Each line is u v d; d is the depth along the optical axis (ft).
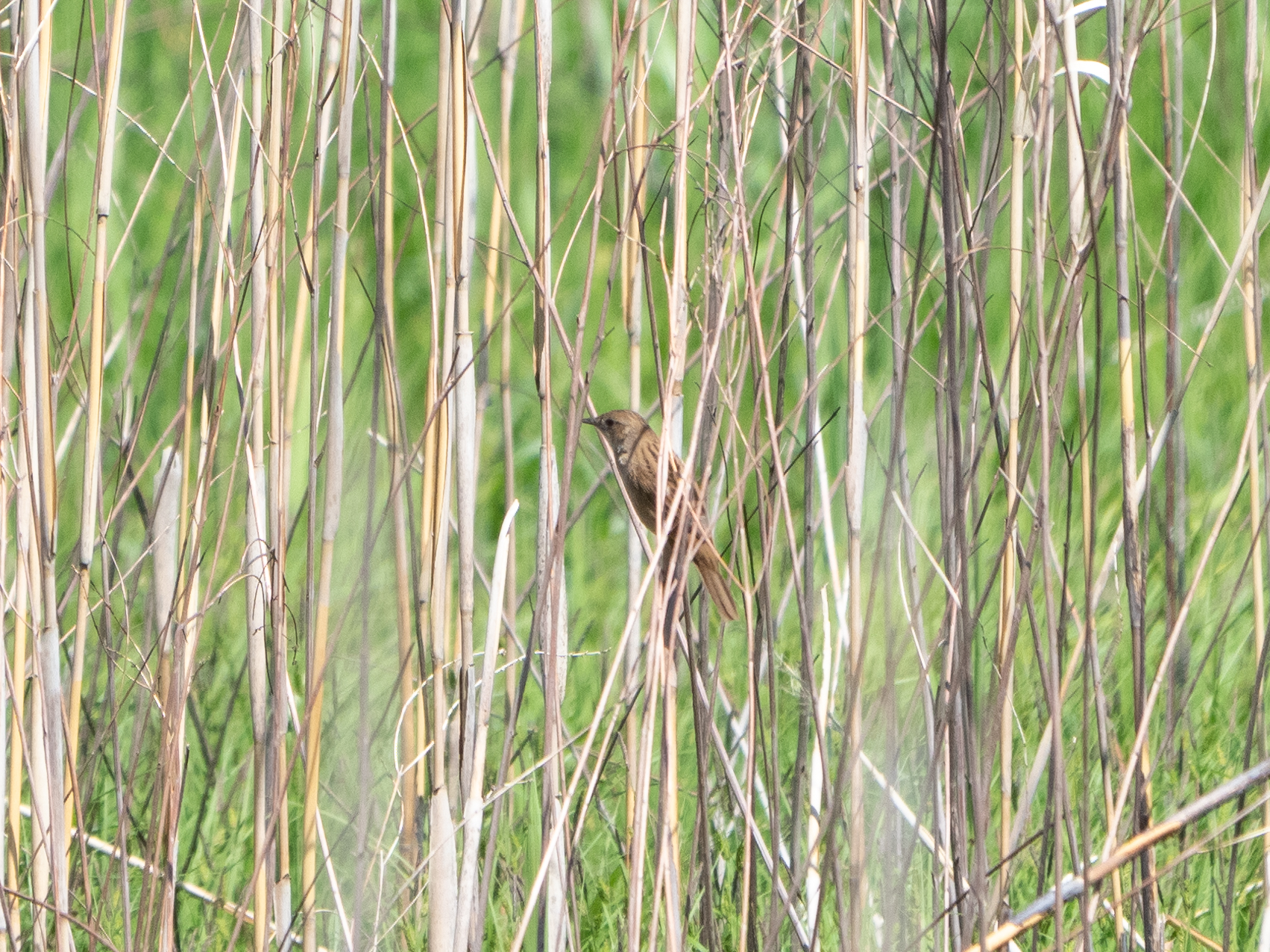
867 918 19.03
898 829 18.74
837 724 20.57
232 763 26.76
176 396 33.47
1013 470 17.06
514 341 43.24
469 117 17.75
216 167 20.56
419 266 46.83
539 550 19.08
